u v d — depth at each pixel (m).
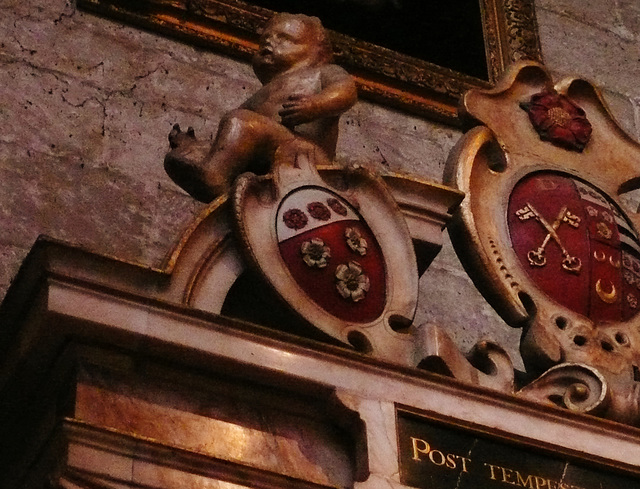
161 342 3.08
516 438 3.37
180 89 4.80
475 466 3.30
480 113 4.00
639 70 5.62
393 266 3.52
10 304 3.11
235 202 3.37
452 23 5.41
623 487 3.45
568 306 3.75
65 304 3.02
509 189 3.88
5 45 4.62
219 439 3.09
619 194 4.06
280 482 3.07
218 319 3.15
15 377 3.08
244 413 3.15
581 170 4.03
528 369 3.71
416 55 5.25
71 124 4.54
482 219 3.80
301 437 3.19
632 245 3.93
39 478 2.97
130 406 3.04
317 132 3.69
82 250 3.09
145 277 3.19
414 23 5.33
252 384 3.18
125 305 3.08
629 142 4.14
